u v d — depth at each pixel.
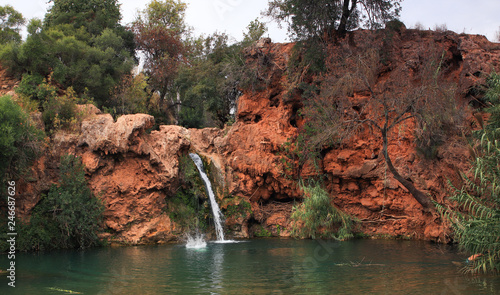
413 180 19.80
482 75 19.73
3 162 16.39
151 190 20.05
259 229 22.88
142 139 20.45
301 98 24.16
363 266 13.40
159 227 19.69
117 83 27.80
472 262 13.34
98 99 26.53
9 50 22.12
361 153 21.91
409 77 21.12
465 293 9.75
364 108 21.59
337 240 20.23
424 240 19.58
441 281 11.02
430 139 19.62
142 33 35.78
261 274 12.35
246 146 23.78
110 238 19.08
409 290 10.12
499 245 11.57
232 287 10.72
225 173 23.20
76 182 18.58
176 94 43.62
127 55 29.97
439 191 18.88
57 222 18.08
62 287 10.85
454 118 19.31
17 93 20.69
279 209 23.38
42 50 22.62
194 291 10.31
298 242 19.72
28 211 17.58
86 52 26.41
